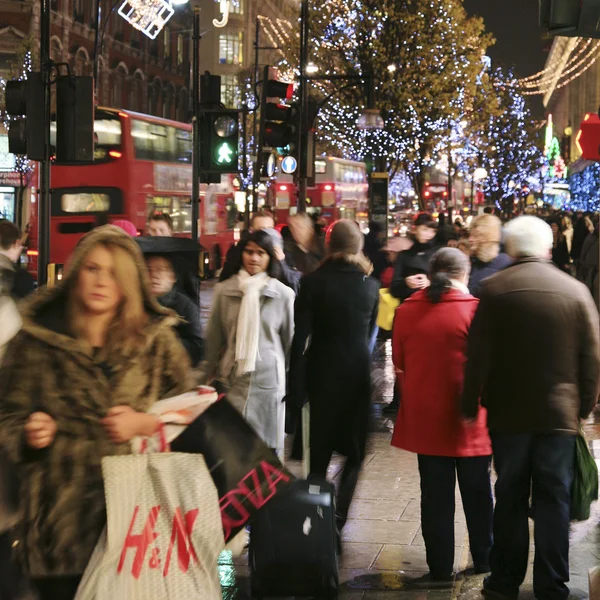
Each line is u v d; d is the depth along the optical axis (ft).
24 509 24.79
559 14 41.39
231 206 271.08
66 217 181.16
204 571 24.97
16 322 36.32
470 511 43.91
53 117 119.96
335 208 294.25
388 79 336.29
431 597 40.81
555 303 39.17
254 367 47.85
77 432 24.71
